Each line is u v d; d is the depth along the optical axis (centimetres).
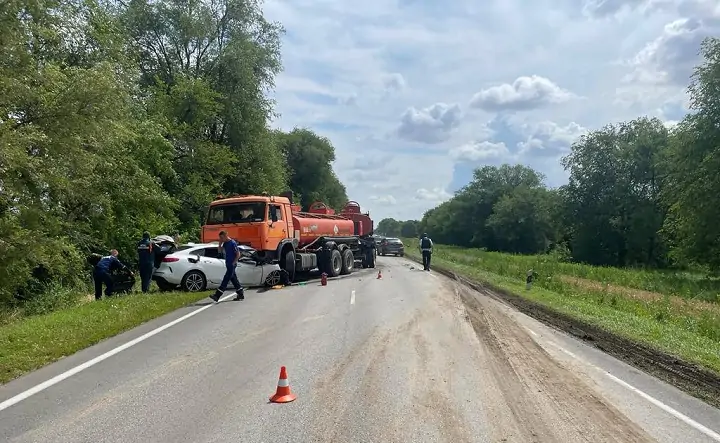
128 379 704
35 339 921
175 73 3306
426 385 686
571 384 714
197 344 918
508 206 9794
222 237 1502
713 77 3441
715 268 3472
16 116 1670
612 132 6222
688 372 813
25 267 1684
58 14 1880
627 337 1080
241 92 3547
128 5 3391
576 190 6297
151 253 1672
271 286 1919
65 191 1848
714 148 3397
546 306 1525
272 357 826
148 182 2350
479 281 2317
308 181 7044
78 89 1716
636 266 5569
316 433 519
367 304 1427
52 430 526
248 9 3609
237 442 496
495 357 851
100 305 1330
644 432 545
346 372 741
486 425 551
